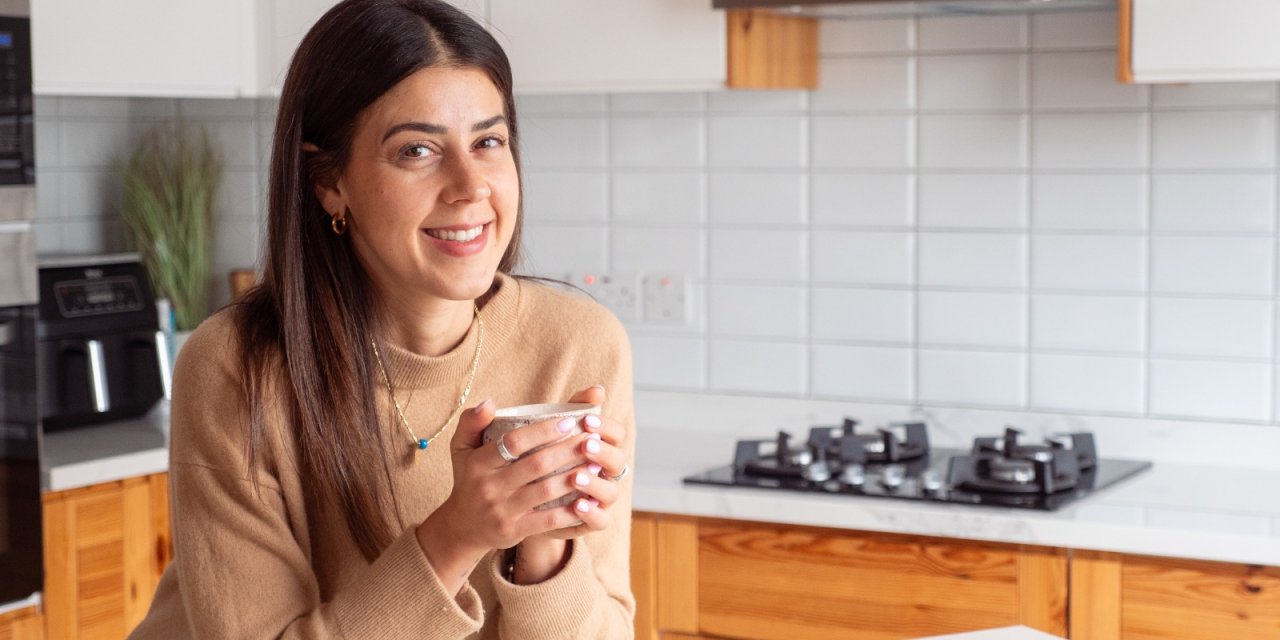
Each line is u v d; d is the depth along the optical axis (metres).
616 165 2.99
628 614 1.33
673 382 2.99
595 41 2.61
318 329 1.23
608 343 1.40
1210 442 2.55
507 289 1.36
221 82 2.89
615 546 1.36
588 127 3.01
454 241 1.16
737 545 2.34
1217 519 2.10
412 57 1.14
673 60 2.54
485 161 1.17
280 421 1.22
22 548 2.47
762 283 2.89
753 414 2.90
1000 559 2.17
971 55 2.68
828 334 2.85
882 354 2.80
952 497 2.24
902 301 2.78
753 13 2.52
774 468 2.44
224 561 1.19
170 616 1.38
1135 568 2.10
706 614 2.38
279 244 1.22
